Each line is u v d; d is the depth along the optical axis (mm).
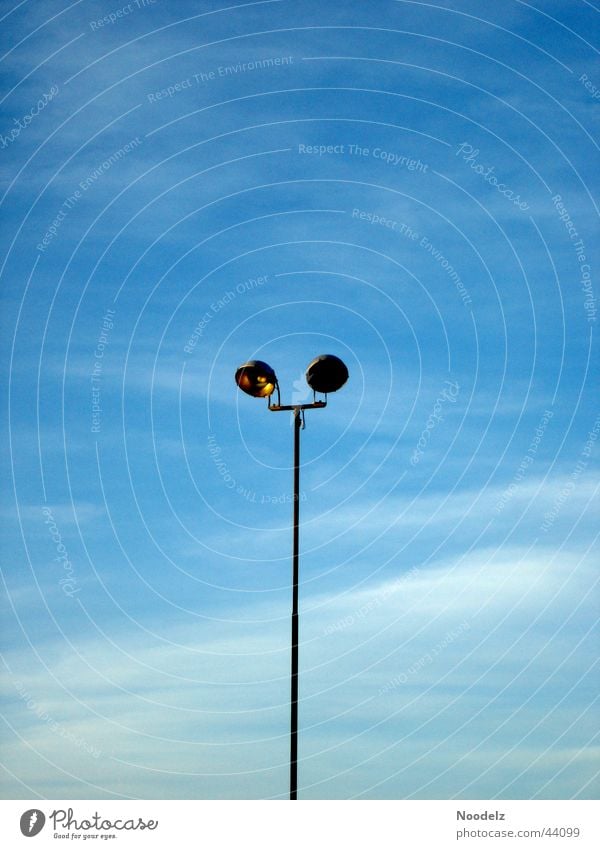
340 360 19000
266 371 19062
